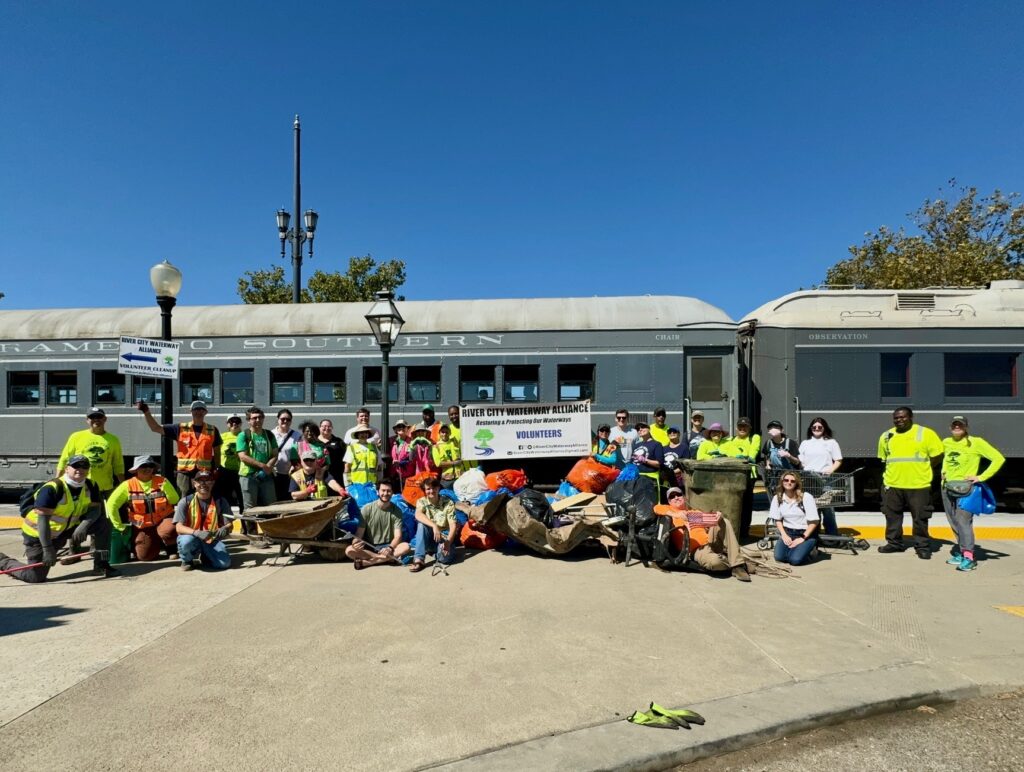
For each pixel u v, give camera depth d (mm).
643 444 8812
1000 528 9508
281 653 4629
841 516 11055
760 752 3564
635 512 7301
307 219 22141
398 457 9453
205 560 7152
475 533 7992
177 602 5871
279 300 27484
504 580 6629
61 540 6789
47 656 4555
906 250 27641
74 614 5523
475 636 4996
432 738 3453
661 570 7039
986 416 11539
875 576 6945
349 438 9594
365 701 3877
